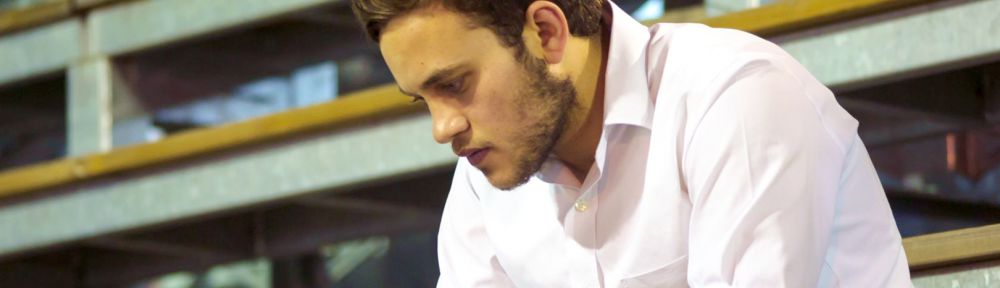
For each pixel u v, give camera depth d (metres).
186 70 7.72
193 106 7.74
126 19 7.36
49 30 7.63
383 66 7.69
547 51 3.52
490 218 4.02
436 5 3.38
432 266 8.12
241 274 8.35
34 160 8.78
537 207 3.91
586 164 3.80
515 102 3.46
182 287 8.65
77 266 8.12
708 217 3.44
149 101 7.62
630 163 3.74
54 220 7.30
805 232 3.37
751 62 3.47
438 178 7.01
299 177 6.53
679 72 3.59
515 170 3.52
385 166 6.28
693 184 3.50
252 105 7.78
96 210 7.16
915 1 4.99
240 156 6.71
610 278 3.79
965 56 4.93
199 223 7.59
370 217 7.19
